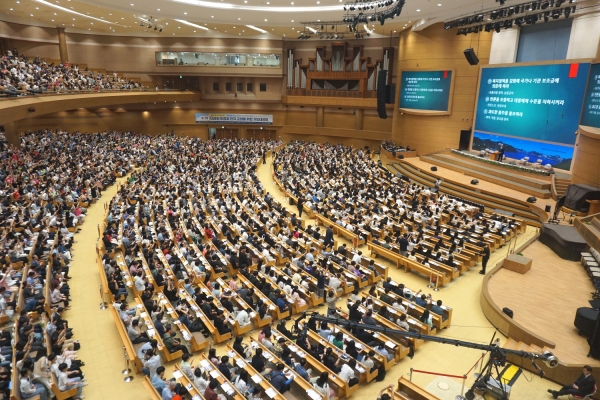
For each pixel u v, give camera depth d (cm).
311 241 1567
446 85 2886
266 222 1761
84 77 3045
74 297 1198
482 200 2147
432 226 1764
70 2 2430
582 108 1889
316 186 2273
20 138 2817
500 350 616
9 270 1145
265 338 948
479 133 2792
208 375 816
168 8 2628
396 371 933
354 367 877
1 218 1505
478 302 1237
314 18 2830
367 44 3703
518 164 2466
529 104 2386
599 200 1683
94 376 885
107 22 3170
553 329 1026
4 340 882
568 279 1297
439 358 980
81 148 2906
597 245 1341
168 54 3847
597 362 894
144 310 1055
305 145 3903
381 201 2058
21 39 3128
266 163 3372
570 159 2170
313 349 925
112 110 3812
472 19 2169
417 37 3020
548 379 906
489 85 2677
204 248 1444
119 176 2642
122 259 1372
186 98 3822
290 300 1139
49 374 811
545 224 1627
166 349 925
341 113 4006
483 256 1402
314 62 3897
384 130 3834
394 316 1081
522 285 1257
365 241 1664
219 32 3675
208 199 2138
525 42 2481
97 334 1030
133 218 1711
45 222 1612
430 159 2895
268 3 2466
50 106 2212
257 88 4081
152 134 4091
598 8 1998
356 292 1220
